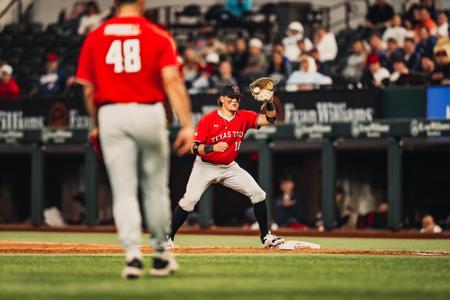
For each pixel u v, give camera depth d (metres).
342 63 54.03
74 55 61.66
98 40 17.61
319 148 51.69
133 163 17.55
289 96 48.34
